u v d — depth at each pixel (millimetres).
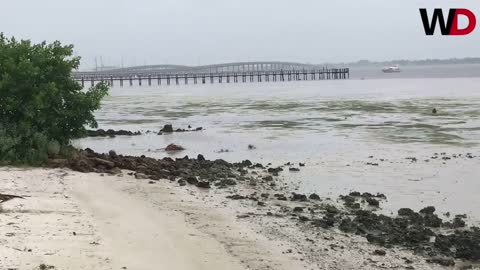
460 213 13102
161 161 19688
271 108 53438
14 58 18453
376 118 41000
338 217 12477
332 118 41656
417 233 11039
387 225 11789
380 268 9016
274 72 176250
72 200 12398
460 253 9750
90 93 19453
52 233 9547
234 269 8617
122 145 28156
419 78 158375
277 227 11391
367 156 22906
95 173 16156
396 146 25984
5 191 12852
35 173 15383
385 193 15414
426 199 14641
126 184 14945
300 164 20641
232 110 52062
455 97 64375
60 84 19031
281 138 30000
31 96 18188
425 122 37250
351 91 87500
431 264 9336
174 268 8383
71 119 19094
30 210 11102
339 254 9711
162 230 10516
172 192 14430
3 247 8492
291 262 9148
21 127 17531
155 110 54844
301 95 78000
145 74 175500
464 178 17641
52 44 19219
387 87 100938
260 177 17844
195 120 42719
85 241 9227
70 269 7809
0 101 17984
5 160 16547
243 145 27406
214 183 16266
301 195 14586
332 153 23969
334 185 16578
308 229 11336
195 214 12172
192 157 23578
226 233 10719
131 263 8359
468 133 30688
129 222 10883
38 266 7785
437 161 21281
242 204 13555
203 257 9078
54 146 17484
